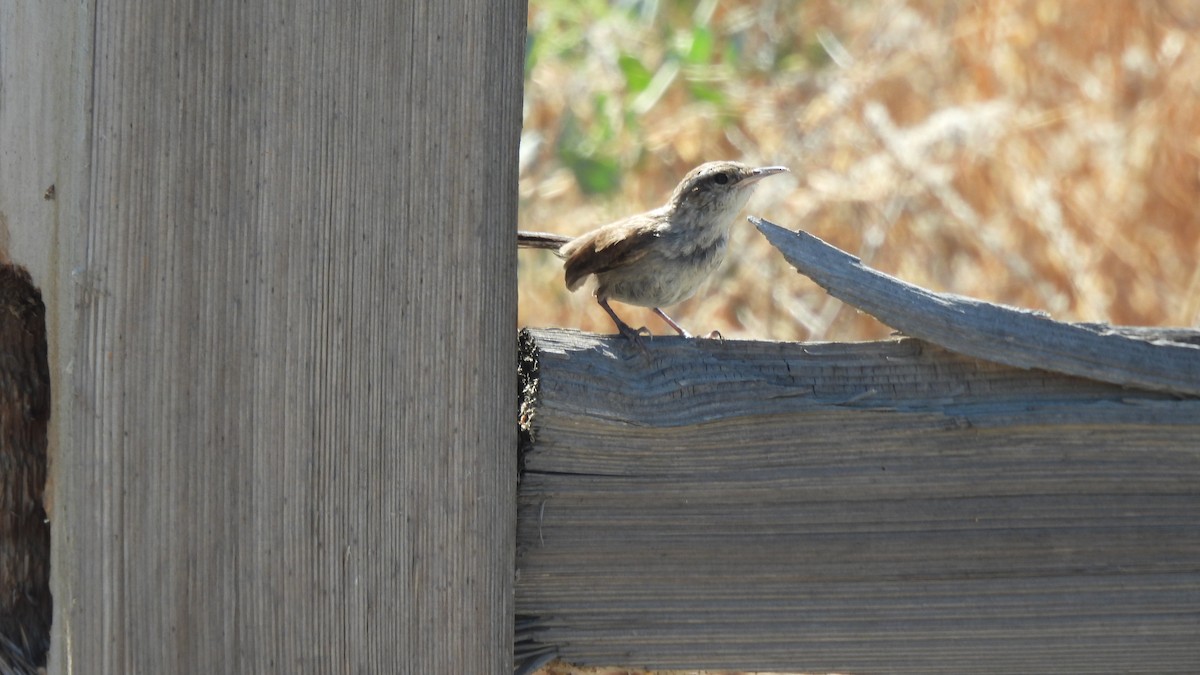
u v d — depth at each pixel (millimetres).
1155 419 5273
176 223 4488
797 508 5242
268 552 4652
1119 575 5301
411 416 4852
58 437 4422
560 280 13992
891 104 15133
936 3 15609
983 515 5285
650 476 5188
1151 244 13562
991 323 5223
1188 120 13898
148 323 4477
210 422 4562
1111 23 14789
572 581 5164
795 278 13844
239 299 4586
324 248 4691
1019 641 5289
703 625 5219
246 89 4551
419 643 4887
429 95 4820
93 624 4449
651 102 14672
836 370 5332
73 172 4371
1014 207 13758
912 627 5273
